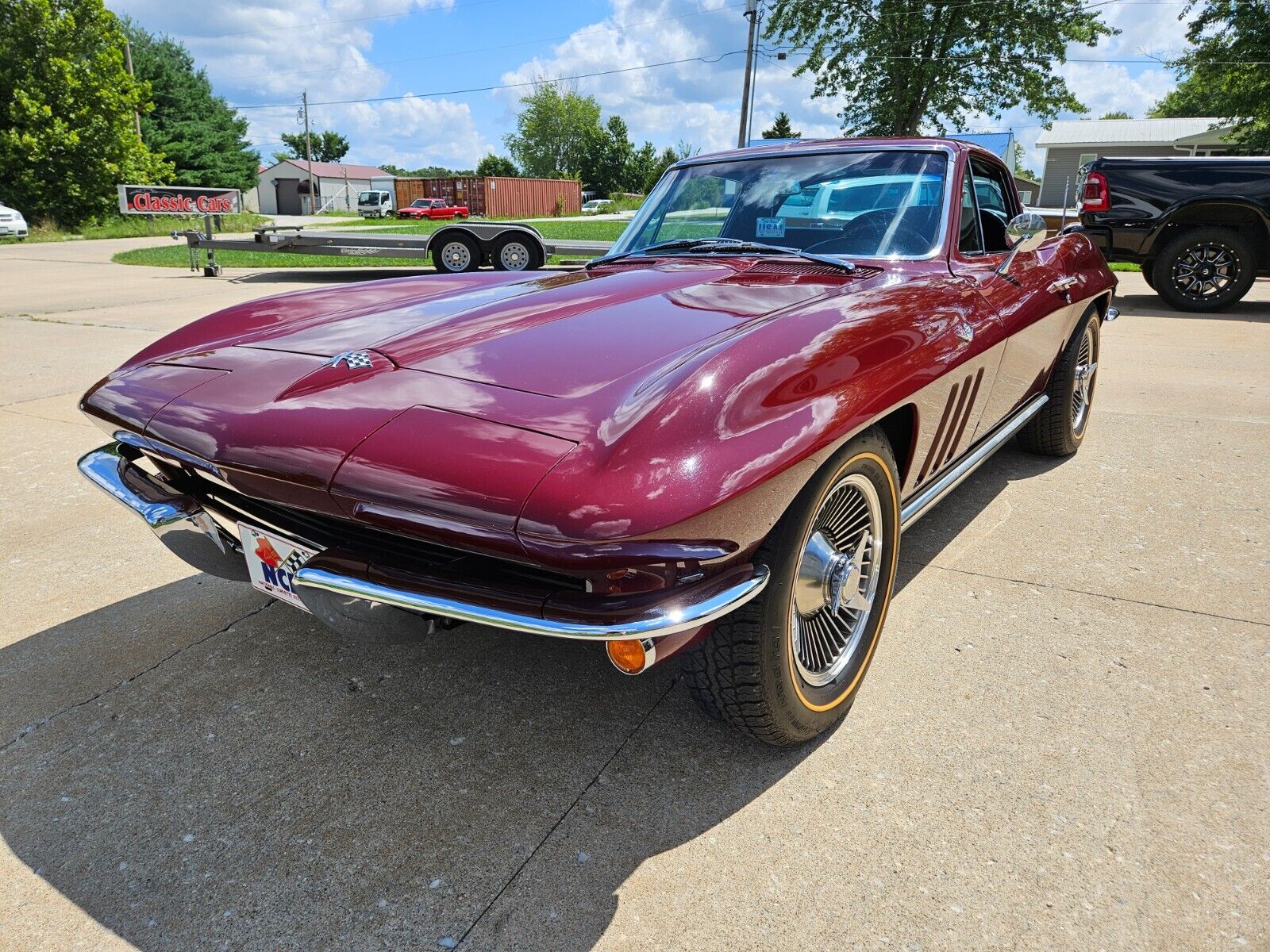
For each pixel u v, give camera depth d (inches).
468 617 60.6
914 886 62.6
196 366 82.6
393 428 64.2
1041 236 114.0
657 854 66.1
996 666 89.9
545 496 55.9
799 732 74.9
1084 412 159.9
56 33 995.9
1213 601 102.8
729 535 59.4
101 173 1033.5
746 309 80.0
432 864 65.5
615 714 83.7
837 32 1144.8
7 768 76.5
